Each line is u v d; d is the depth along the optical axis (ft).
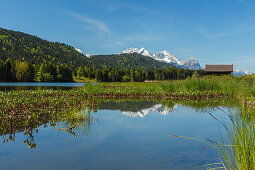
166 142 17.16
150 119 26.96
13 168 11.89
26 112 29.30
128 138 18.25
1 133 19.53
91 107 36.99
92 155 14.08
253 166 10.19
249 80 62.28
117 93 61.26
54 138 18.04
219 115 30.25
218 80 76.69
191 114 30.91
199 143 16.90
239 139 11.16
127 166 12.27
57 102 35.29
